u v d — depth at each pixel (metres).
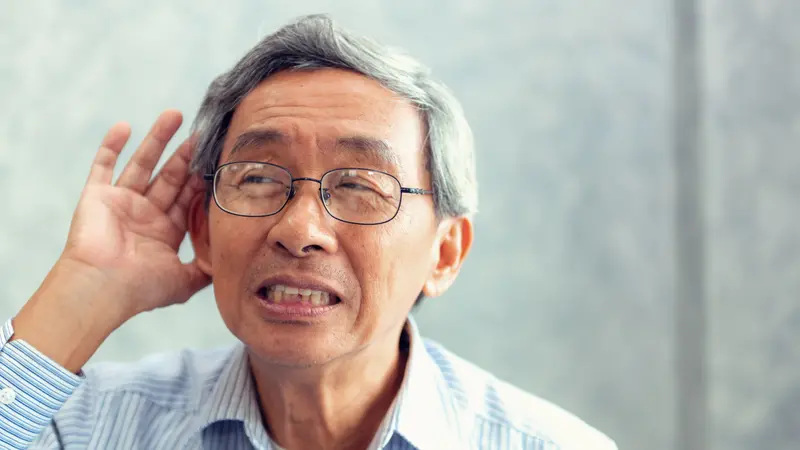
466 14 1.85
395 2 1.83
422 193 1.05
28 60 1.72
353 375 1.07
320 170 1.00
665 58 1.91
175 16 1.77
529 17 1.87
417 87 1.05
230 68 1.11
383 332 1.04
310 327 0.99
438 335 1.85
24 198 1.71
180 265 1.18
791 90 1.80
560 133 1.88
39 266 1.71
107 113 1.74
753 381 1.85
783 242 1.81
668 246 1.92
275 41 1.04
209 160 1.14
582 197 1.89
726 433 1.88
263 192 1.02
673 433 1.91
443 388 1.21
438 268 1.17
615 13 1.90
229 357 1.24
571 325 1.89
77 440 1.14
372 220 1.00
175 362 1.30
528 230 1.87
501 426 1.18
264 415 1.14
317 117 1.00
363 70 1.03
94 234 1.11
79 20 1.74
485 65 1.86
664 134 1.92
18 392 1.03
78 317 1.08
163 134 1.18
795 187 1.80
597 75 1.90
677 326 1.92
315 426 1.10
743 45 1.86
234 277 1.02
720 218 1.89
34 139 1.71
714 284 1.90
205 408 1.16
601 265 1.90
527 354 1.87
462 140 1.14
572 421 1.22
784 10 1.80
